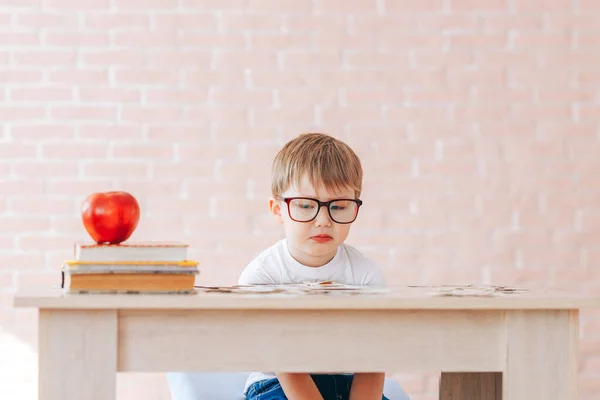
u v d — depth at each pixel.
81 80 3.58
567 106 3.68
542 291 1.91
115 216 1.79
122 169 3.58
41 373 1.63
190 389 2.26
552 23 3.68
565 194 3.68
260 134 3.63
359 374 2.14
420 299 1.67
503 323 1.74
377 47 3.66
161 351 1.67
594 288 3.69
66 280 1.73
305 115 3.64
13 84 3.56
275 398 2.11
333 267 2.27
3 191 3.55
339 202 2.11
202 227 3.61
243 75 3.63
